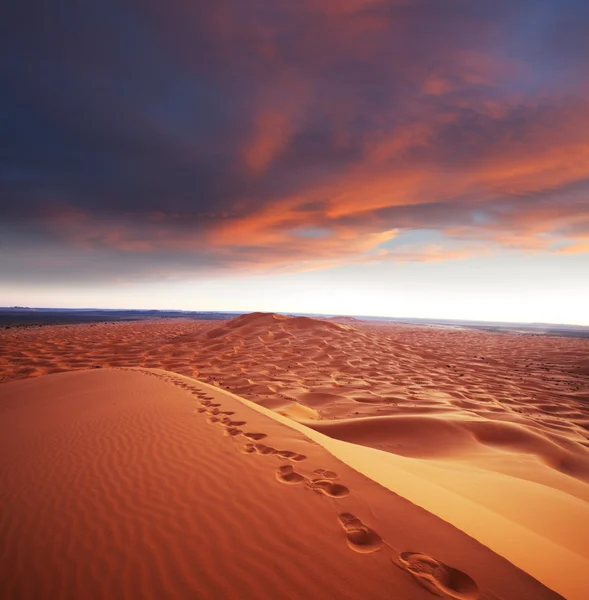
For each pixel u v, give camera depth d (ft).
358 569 7.86
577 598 6.66
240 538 9.38
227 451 16.16
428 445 26.53
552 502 13.66
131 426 21.48
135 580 8.14
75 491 13.07
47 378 47.60
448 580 7.29
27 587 8.10
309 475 12.96
